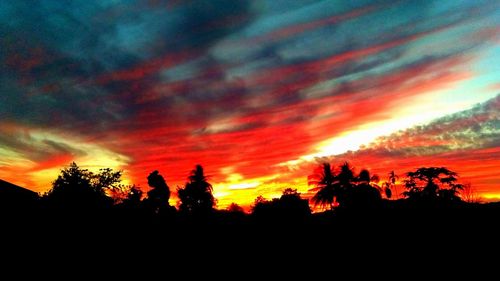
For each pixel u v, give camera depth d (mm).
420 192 31469
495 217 18328
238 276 16000
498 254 14469
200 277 15766
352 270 15781
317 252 19828
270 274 16297
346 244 20062
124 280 14586
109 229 19297
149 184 33500
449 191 30359
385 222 21781
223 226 27000
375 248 18219
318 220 27984
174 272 16359
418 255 16047
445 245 16438
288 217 28766
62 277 13859
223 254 20234
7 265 13695
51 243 15781
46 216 17188
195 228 25219
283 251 20719
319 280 14859
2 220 15305
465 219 18984
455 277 13148
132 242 19078
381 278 14133
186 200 38500
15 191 17000
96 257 16250
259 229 25969
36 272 13836
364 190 34844
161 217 27844
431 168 32062
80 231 17625
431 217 20406
